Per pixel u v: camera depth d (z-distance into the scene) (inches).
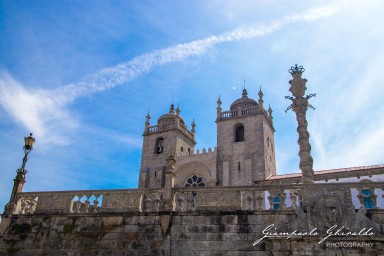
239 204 716.7
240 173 2046.0
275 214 683.4
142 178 2310.5
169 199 737.6
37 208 804.0
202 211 713.0
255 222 682.8
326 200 669.3
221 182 2065.7
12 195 821.2
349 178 1401.3
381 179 1342.3
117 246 714.8
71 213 768.3
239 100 2415.1
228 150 2151.8
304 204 685.3
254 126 2162.9
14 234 770.2
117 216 745.0
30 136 884.6
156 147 2440.9
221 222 695.7
